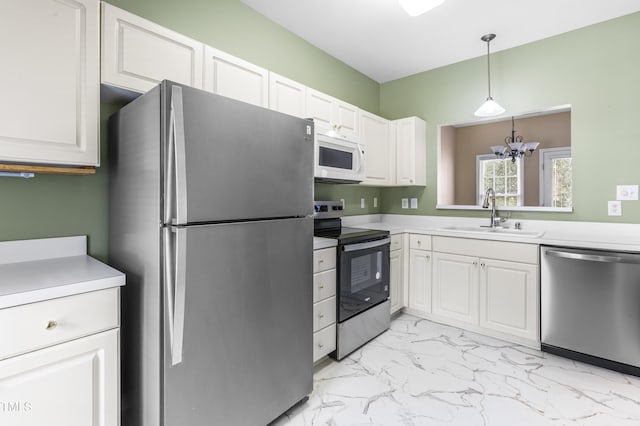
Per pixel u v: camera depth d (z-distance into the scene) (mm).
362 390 1871
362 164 2762
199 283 1222
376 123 3188
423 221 3529
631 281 1965
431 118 3449
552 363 2160
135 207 1332
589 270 2098
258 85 2033
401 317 3045
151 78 1504
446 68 3338
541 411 1666
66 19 1241
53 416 1040
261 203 1459
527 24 2539
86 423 1113
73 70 1261
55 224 1508
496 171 4992
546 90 2750
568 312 2178
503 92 2982
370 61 3248
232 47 2227
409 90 3600
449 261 2785
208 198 1238
